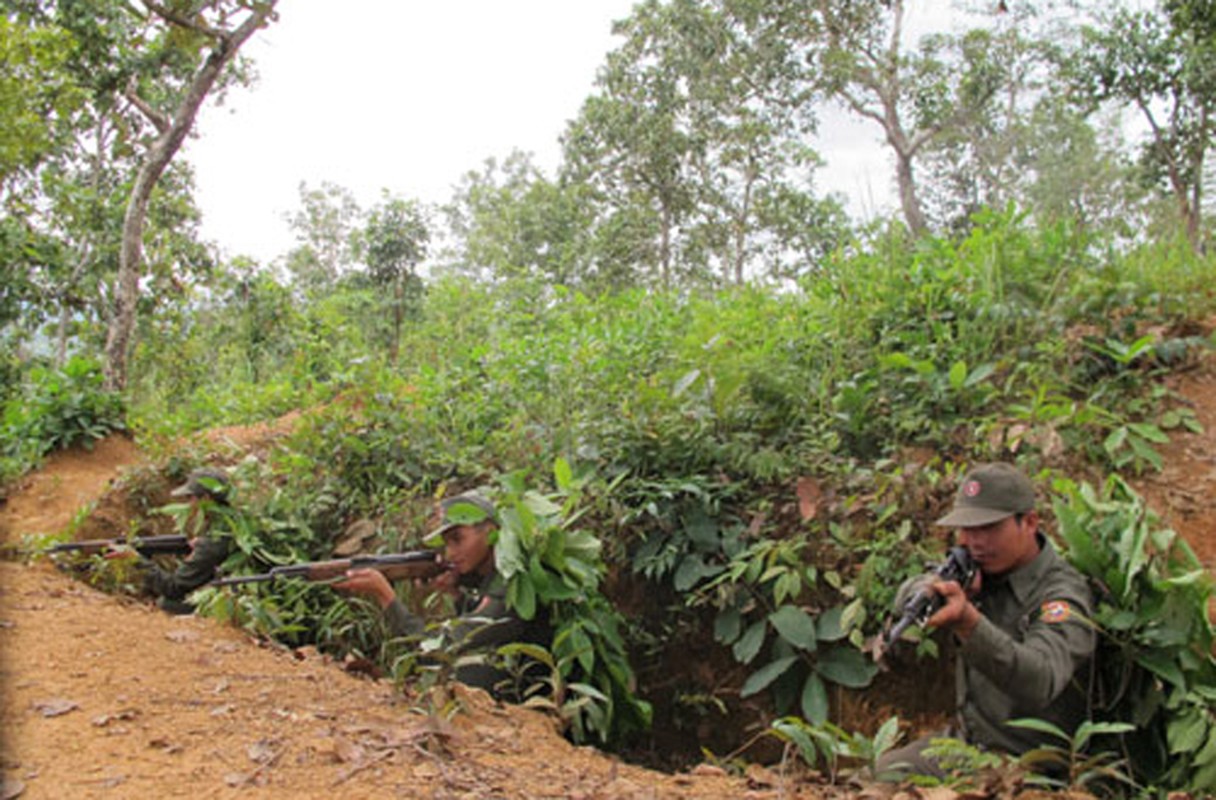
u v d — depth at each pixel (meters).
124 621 3.94
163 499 7.17
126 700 2.88
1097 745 3.41
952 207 23.11
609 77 26.23
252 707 2.95
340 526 6.34
